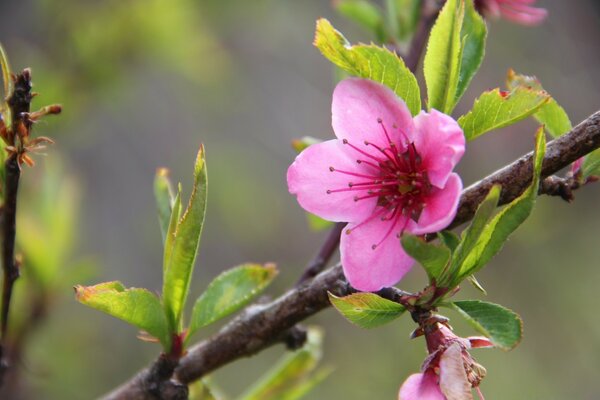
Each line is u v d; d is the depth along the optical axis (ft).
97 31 2.05
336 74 1.47
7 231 1.33
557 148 1.26
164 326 1.31
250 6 2.49
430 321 1.24
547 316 3.25
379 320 1.25
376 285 1.27
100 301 1.28
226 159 3.19
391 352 3.05
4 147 1.30
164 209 1.37
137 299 1.30
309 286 1.31
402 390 1.23
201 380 1.36
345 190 1.29
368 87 1.27
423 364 1.24
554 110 1.32
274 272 1.34
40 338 1.91
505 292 3.28
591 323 3.21
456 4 1.27
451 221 1.24
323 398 2.93
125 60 2.13
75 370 2.21
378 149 1.28
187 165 3.47
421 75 1.50
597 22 3.73
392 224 1.28
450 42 1.27
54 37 2.06
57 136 2.08
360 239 1.28
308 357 1.44
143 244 3.44
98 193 3.45
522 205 1.23
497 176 1.27
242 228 3.18
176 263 1.30
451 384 1.22
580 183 1.29
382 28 1.53
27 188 1.72
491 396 3.00
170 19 2.11
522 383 3.04
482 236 1.23
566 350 3.16
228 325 1.34
